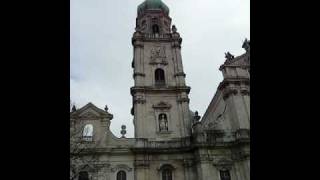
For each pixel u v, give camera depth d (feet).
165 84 179.01
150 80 179.42
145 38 191.11
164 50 190.19
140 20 209.87
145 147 157.48
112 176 151.84
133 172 154.10
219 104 185.88
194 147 157.69
